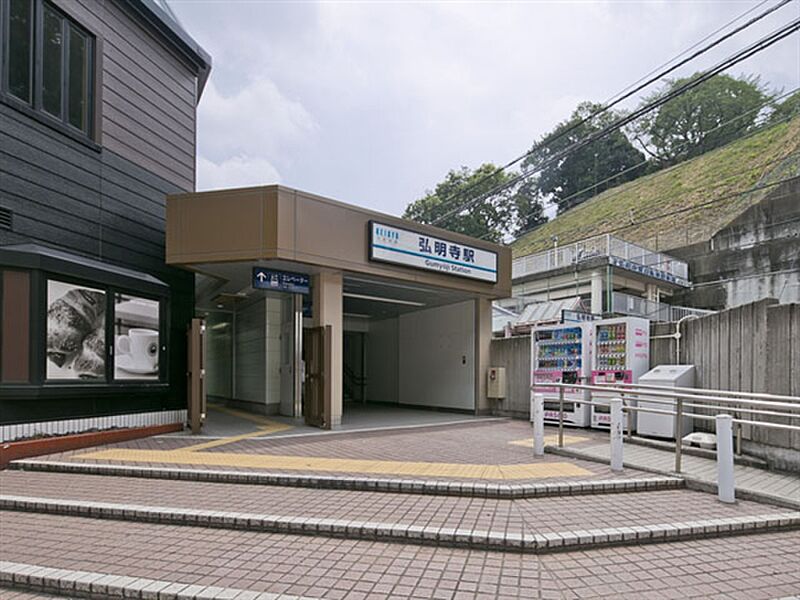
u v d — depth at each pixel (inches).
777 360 270.8
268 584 149.4
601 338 426.3
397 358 681.0
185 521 200.1
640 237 1289.4
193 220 390.3
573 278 847.7
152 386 378.6
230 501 218.8
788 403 234.7
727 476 215.9
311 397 438.3
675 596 142.9
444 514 199.0
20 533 193.3
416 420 502.6
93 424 343.0
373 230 435.5
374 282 481.4
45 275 309.3
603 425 411.5
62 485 248.5
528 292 924.6
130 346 366.0
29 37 336.2
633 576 154.6
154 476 260.8
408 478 239.6
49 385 307.3
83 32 377.4
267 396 537.6
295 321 502.9
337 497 223.8
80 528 198.2
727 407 257.4
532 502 215.0
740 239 916.6
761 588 148.0
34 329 301.4
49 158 342.6
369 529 183.6
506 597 141.5
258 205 380.5
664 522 190.9
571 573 156.3
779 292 781.9
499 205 1590.8
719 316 344.2
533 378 467.5
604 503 214.7
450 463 278.4
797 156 1083.9
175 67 467.5
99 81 383.2
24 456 298.7
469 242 523.5
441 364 609.0
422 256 475.5
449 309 603.2
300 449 325.4
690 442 313.7
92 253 371.6
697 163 1507.1
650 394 274.4
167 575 155.8
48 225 339.9
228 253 382.6
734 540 185.5
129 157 409.4
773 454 265.1
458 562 164.4
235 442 353.4
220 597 140.9
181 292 445.4
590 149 1683.1
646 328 417.4
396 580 151.7
